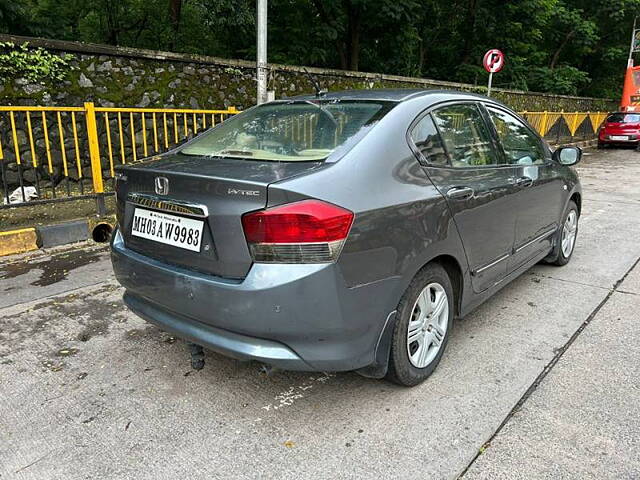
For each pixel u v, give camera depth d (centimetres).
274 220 216
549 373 297
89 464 225
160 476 218
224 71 859
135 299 291
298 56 1393
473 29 1883
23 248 506
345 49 1523
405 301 262
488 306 396
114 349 326
